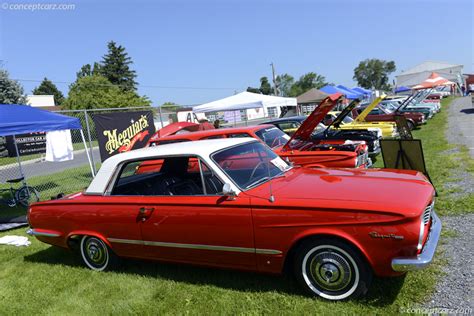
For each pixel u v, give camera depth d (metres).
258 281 3.90
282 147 7.70
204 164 3.90
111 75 75.62
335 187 3.55
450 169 7.93
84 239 4.69
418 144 6.18
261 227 3.43
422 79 73.38
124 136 11.82
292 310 3.29
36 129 8.41
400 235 2.95
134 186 4.52
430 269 3.73
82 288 4.25
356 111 19.84
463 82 67.19
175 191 4.28
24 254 5.70
